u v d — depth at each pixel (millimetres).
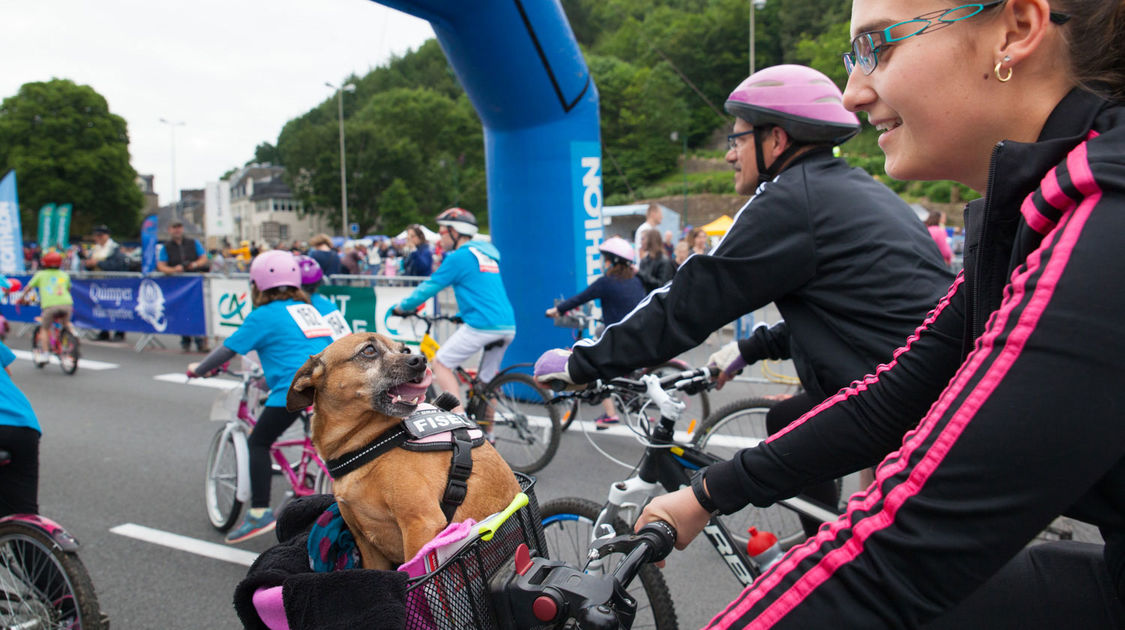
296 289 4379
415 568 1686
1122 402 782
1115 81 1006
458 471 2170
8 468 3041
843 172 2467
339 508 2229
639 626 2789
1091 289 797
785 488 1457
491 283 5848
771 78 2574
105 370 10148
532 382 5484
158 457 6168
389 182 79250
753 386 8078
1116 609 1157
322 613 1557
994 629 1222
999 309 966
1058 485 805
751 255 2328
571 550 3002
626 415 3215
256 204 102625
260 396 4906
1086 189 852
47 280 9945
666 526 1506
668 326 2398
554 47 6930
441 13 6367
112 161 57750
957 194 46094
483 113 7445
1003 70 1021
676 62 81875
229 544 4449
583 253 7664
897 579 881
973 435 836
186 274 11453
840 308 2311
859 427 1425
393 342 2314
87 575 2793
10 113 56594
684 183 72375
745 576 2766
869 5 1119
